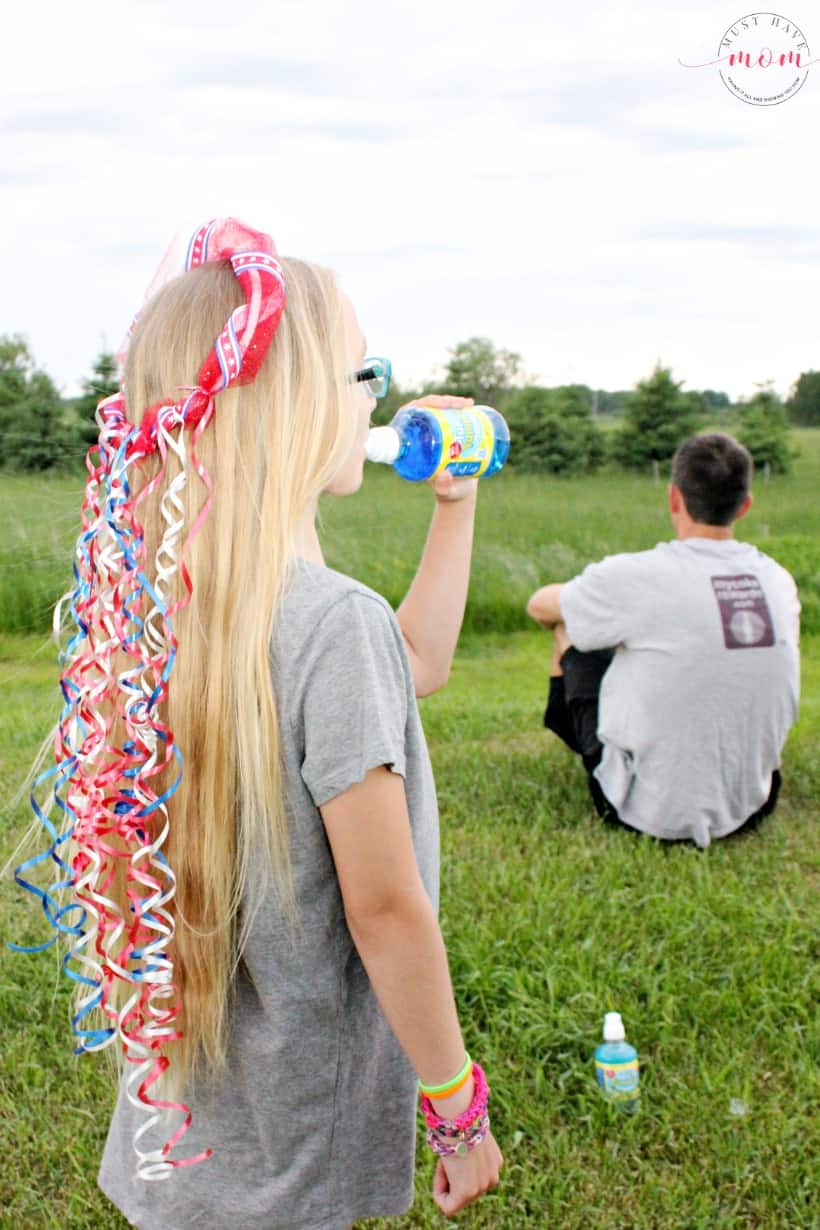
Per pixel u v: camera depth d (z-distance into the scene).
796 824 4.16
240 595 1.20
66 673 1.26
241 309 1.22
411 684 1.28
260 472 1.23
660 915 3.34
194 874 1.24
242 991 1.31
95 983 1.30
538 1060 2.72
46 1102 2.63
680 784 3.89
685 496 4.06
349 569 8.80
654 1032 2.82
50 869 3.65
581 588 4.08
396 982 1.24
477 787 4.45
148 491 1.22
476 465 1.71
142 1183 1.40
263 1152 1.32
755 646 3.86
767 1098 2.62
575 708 4.24
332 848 1.22
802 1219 2.27
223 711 1.20
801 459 21.83
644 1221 2.27
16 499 8.05
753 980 3.03
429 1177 2.38
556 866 3.70
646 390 23.00
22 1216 2.33
